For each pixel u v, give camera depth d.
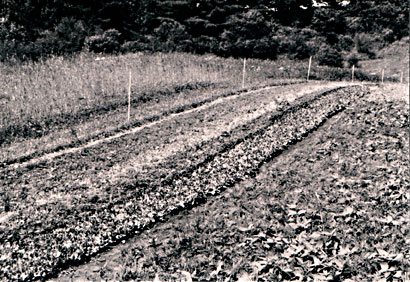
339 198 9.05
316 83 25.20
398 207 8.69
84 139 13.62
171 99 20.09
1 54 24.94
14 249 7.42
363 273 6.34
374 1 59.44
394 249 6.93
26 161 11.96
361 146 12.64
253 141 13.23
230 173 10.99
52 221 8.23
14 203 9.12
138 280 6.56
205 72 26.53
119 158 11.86
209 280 6.47
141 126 15.40
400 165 11.15
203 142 12.99
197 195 9.74
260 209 8.71
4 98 17.55
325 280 6.27
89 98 18.41
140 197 9.43
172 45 35.56
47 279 6.89
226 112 16.69
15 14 31.73
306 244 7.03
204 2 42.06
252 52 40.50
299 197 9.20
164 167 11.02
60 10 34.31
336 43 51.03
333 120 15.56
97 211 8.70
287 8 51.56
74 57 27.89
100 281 6.69
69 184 10.08
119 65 25.62
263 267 6.60
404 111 16.16
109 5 36.12
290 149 13.02
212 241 7.53
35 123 15.36
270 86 23.12
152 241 7.71
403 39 57.28
